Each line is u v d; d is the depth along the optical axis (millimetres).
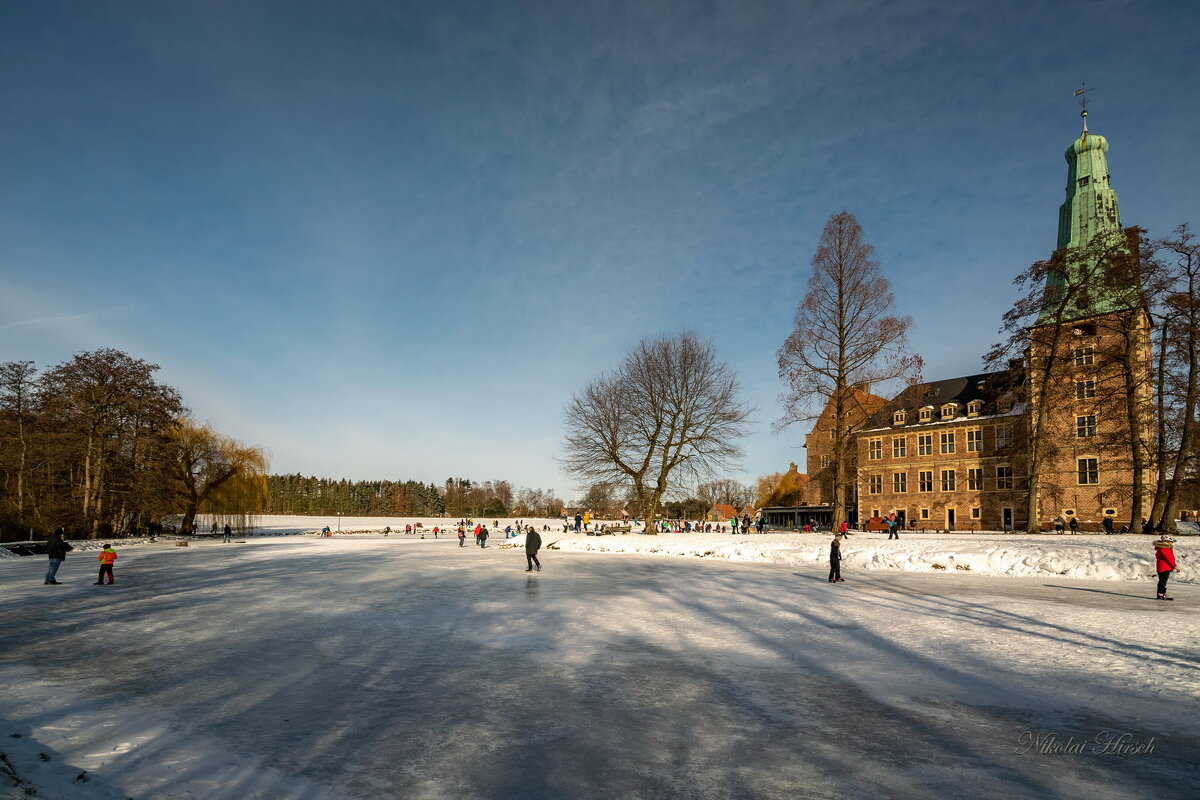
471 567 31031
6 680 9766
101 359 53812
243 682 9641
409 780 6012
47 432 50000
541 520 133750
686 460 48250
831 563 23109
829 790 5742
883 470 69375
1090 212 53312
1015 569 25062
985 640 12258
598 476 49406
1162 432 33656
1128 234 33844
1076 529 49625
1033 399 37625
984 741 7012
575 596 19438
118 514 57531
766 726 7535
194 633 13680
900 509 67438
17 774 5996
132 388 55844
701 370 48125
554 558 37438
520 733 7336
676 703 8469
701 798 5570
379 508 174500
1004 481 59781
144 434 56812
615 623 14578
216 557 39250
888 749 6777
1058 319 35750
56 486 52812
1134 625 13547
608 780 5988
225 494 67562
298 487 179875
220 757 6602
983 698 8617
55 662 10977
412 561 35500
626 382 49531
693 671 10164
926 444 66062
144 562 34938
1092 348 39094
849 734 7246
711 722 7691
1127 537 29172
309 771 6234
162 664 10812
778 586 21641
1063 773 6148
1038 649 11461
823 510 77125
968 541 30172
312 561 35656
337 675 10047
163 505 58094
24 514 48375
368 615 16016
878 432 69875
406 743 7016
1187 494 42781
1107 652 11180
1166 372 32906
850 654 11250
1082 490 53406
